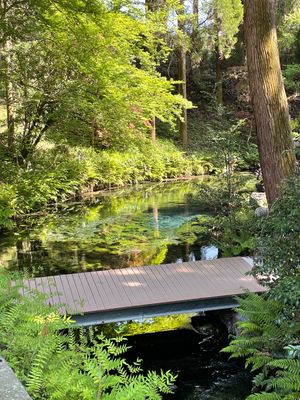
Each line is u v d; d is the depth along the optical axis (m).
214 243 7.77
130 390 1.55
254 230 6.75
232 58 20.12
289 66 14.61
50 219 10.32
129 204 12.06
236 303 4.91
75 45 8.40
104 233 9.09
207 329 5.08
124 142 9.43
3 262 7.27
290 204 3.86
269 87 5.68
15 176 10.40
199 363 4.40
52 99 9.89
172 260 7.38
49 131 10.77
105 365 1.71
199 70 21.27
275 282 4.04
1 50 9.54
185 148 18.30
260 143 5.88
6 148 10.60
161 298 4.76
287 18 16.00
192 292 4.93
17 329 2.24
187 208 11.43
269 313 3.92
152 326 5.15
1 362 1.53
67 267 7.02
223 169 8.27
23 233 9.11
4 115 12.55
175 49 17.84
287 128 5.77
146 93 8.99
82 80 8.98
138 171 15.33
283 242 3.81
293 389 3.05
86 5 7.38
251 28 5.66
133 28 8.91
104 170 14.03
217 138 7.63
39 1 7.61
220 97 19.02
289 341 3.39
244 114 16.36
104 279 5.39
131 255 7.65
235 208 7.60
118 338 2.06
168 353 4.57
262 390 3.80
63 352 2.04
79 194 12.82
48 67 9.67
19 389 1.36
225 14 16.59
